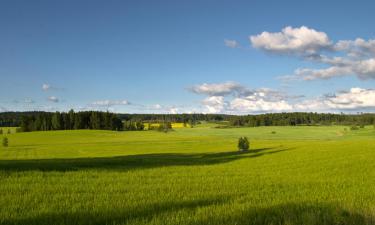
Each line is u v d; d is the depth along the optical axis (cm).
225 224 1030
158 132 18212
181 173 2809
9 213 1226
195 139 12719
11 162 3500
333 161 3644
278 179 2392
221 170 3088
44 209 1292
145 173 2761
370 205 1262
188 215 1163
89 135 15462
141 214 1196
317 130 17850
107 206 1349
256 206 1323
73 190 1811
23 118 19425
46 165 3147
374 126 17112
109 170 2956
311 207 1270
